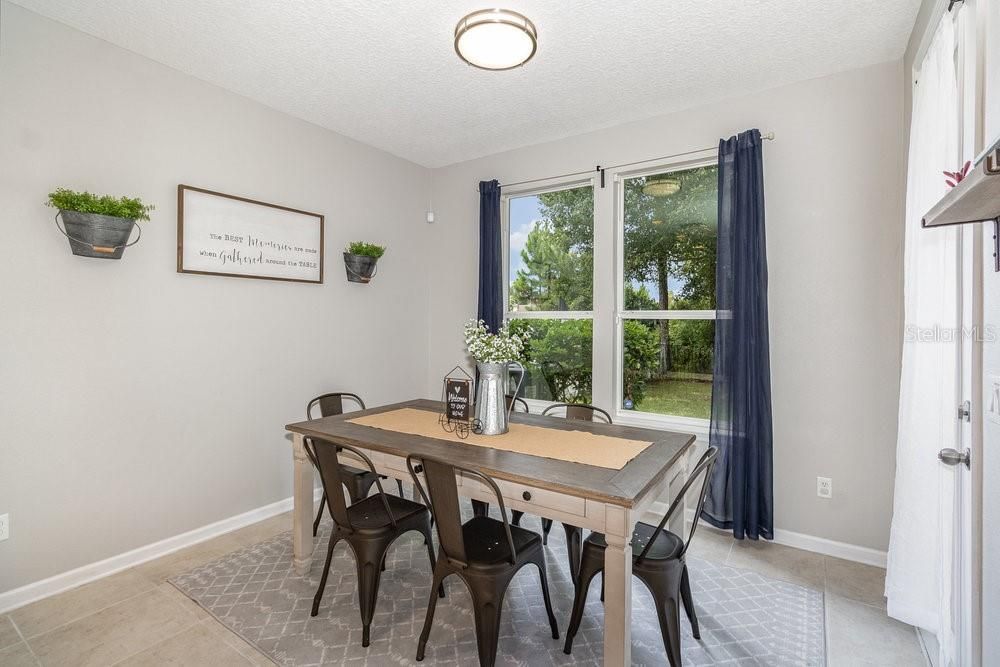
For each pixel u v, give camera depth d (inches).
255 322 121.7
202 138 110.4
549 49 97.3
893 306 100.0
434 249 173.3
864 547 102.9
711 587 92.7
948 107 67.0
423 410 112.7
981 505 52.4
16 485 85.3
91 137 93.1
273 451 126.0
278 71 106.9
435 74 108.0
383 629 79.4
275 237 124.7
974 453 53.1
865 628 80.1
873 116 101.7
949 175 52.7
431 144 150.9
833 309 105.9
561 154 144.9
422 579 95.0
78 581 92.0
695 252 126.6
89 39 92.8
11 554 84.8
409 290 167.0
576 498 63.8
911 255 80.1
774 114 112.1
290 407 130.0
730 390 111.5
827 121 106.3
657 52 98.3
